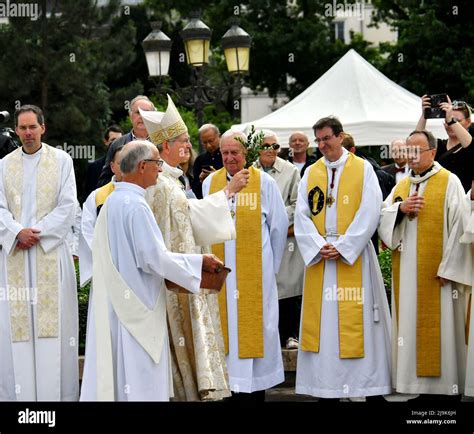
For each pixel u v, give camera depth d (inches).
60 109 1525.6
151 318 459.8
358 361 561.6
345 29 2117.4
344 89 1000.9
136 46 2046.0
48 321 557.3
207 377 477.1
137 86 1659.7
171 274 454.9
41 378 556.1
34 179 564.7
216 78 1913.1
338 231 564.4
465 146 607.8
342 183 568.4
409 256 568.4
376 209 564.4
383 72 1599.4
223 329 585.0
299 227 571.8
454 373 566.3
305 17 1815.9
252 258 587.2
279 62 1793.8
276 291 595.8
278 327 605.3
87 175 679.1
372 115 965.8
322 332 565.9
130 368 456.1
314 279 569.9
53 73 1509.6
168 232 489.1
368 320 565.3
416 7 1611.7
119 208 459.5
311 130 967.0
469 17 1556.3
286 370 644.1
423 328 566.3
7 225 553.0
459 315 571.8
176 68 2039.9
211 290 470.6
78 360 613.3
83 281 547.2
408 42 1555.1
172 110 507.2
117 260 459.8
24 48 1499.8
